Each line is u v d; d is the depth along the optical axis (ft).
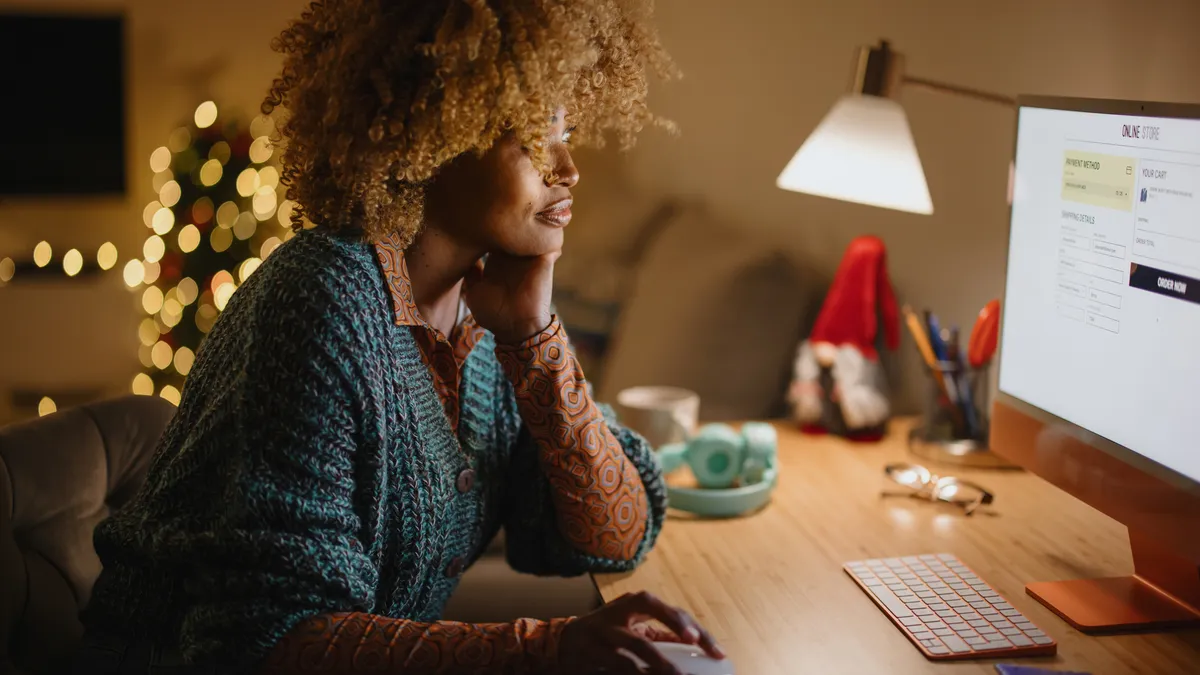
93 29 9.02
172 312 9.18
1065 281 3.75
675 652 3.04
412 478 3.28
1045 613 3.53
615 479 3.86
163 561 3.02
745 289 7.48
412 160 3.05
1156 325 3.28
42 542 3.67
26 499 3.64
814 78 7.00
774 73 7.06
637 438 4.11
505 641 2.91
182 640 2.92
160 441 3.29
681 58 7.09
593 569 3.93
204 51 8.98
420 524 3.33
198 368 3.26
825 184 4.88
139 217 9.67
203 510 3.00
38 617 3.54
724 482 4.65
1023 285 4.01
